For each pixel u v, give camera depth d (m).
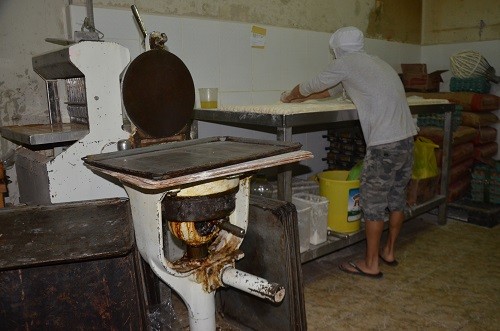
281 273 1.68
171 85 1.87
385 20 4.21
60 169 1.67
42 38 2.31
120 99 1.78
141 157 1.38
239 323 2.04
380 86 2.38
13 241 1.28
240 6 2.98
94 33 1.77
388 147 2.39
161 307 1.88
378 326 2.08
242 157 1.26
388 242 2.78
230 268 1.48
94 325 1.33
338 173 3.03
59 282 1.28
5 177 2.18
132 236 1.30
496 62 4.19
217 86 2.95
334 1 3.65
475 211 3.53
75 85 2.02
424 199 3.30
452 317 2.16
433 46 4.65
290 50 3.37
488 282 2.53
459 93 3.91
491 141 4.09
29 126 1.98
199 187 1.26
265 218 1.70
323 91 2.79
